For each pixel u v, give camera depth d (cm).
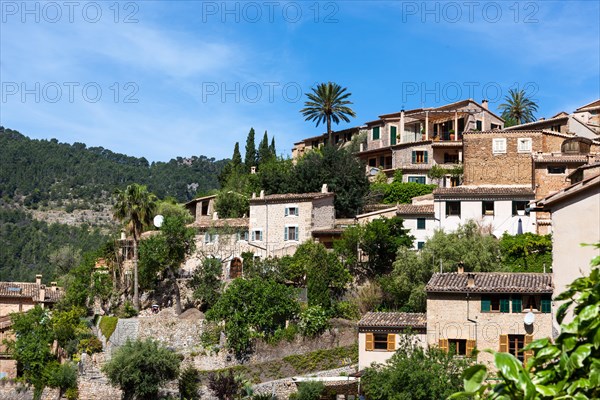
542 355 1396
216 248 8556
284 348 6806
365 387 5331
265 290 6994
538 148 8231
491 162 8269
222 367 6819
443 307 5631
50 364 7169
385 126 11050
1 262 16638
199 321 7206
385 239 7481
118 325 7344
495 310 5550
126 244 8544
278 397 6300
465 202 7756
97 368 7106
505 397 1302
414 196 9569
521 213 7638
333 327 6850
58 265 10669
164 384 6669
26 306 8275
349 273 7450
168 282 8125
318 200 8544
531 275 5753
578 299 1477
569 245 3083
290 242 8419
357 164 9800
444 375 5003
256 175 10700
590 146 8600
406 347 5547
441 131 10744
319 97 11662
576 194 3089
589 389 1327
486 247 6994
